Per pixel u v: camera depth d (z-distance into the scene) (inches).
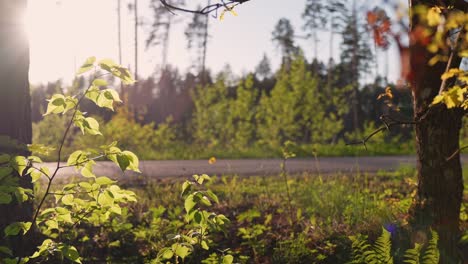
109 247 266.7
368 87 1411.2
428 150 202.8
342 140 1068.5
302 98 995.3
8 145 162.1
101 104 149.2
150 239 282.5
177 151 884.0
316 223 292.7
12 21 217.3
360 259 206.1
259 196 396.8
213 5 170.4
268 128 963.3
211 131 997.8
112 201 156.3
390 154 890.7
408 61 107.3
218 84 1030.4
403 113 200.2
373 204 302.2
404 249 207.5
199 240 170.1
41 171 154.6
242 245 272.8
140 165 670.5
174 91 1614.2
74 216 167.2
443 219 202.7
